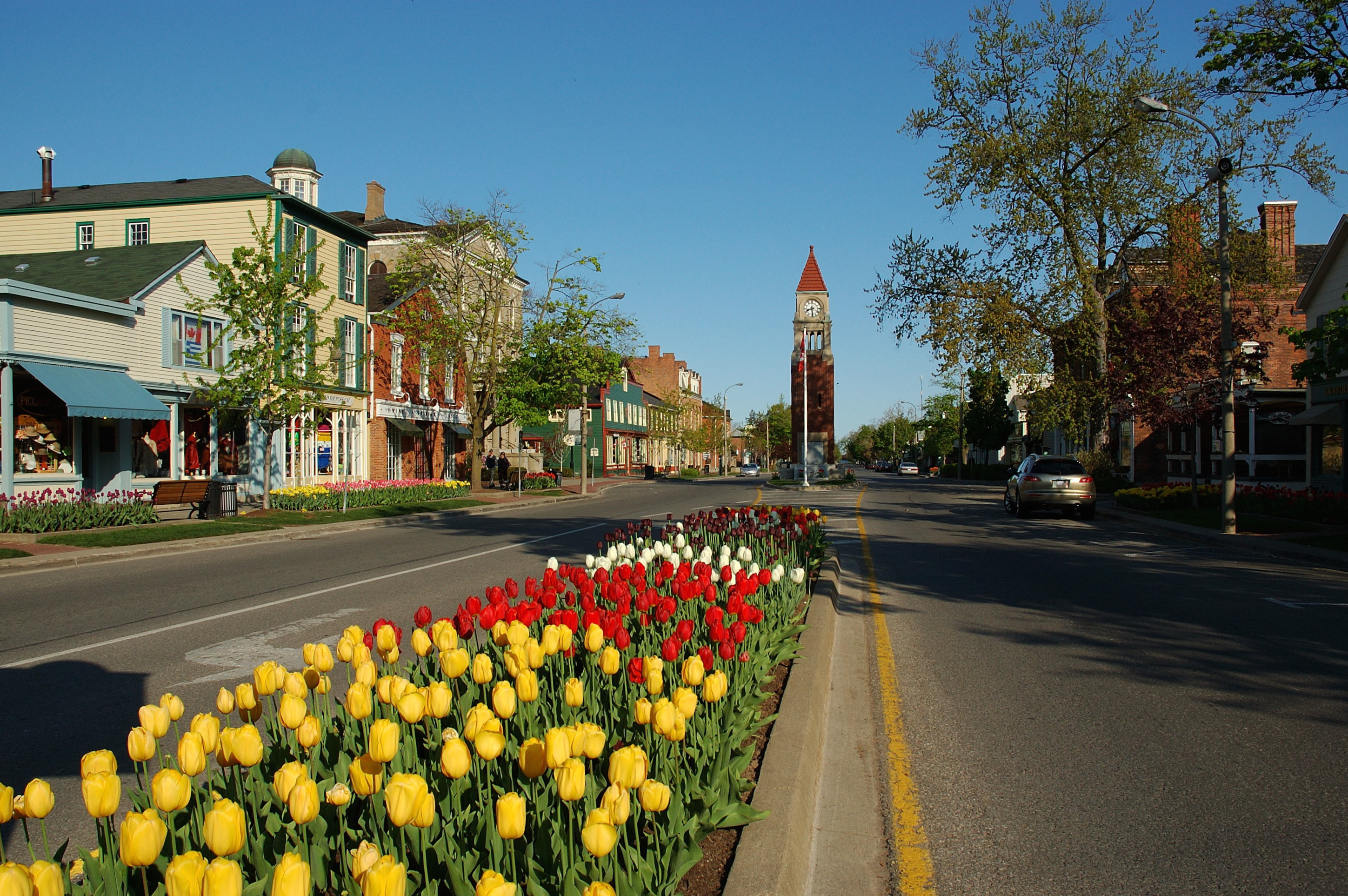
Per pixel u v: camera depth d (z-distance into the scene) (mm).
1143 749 5016
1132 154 29109
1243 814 4098
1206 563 13758
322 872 2531
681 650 4820
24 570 12844
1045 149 29406
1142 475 38094
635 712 3186
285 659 7199
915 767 4762
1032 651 7520
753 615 5270
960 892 3389
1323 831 3900
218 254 27375
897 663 7102
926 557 14531
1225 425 17719
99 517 17453
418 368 36750
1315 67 16016
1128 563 13750
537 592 5426
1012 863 3631
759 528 10398
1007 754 4965
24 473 19125
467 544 16875
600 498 37125
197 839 2639
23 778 4574
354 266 32094
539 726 3676
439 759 3248
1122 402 24891
